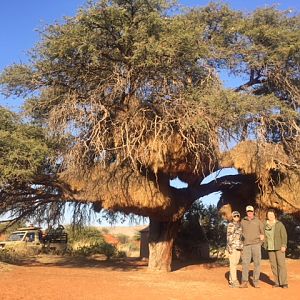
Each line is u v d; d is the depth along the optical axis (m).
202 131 14.84
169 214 17.36
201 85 15.68
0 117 16.23
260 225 12.36
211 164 16.77
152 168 15.41
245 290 11.79
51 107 16.34
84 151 16.06
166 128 15.06
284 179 18.23
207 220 26.78
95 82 15.87
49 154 16.09
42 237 30.47
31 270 15.45
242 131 15.98
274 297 10.73
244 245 12.38
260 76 18.86
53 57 15.18
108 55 15.28
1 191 17.80
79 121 15.32
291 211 18.20
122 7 14.53
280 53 17.14
